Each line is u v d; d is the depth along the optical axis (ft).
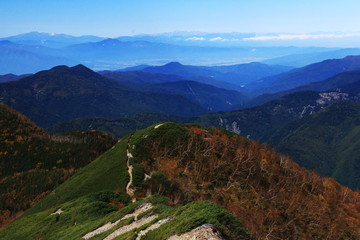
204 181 262.06
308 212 282.36
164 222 117.19
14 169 557.33
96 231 154.30
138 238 113.80
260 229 212.23
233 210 225.97
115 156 311.27
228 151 338.75
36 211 290.97
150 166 272.10
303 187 353.31
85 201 217.97
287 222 249.34
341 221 295.28
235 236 96.68
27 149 624.18
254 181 296.71
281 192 302.04
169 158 289.74
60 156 618.03
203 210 107.76
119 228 138.82
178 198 218.59
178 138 320.29
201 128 402.11
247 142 420.77
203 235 89.92
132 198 223.92
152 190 228.84
